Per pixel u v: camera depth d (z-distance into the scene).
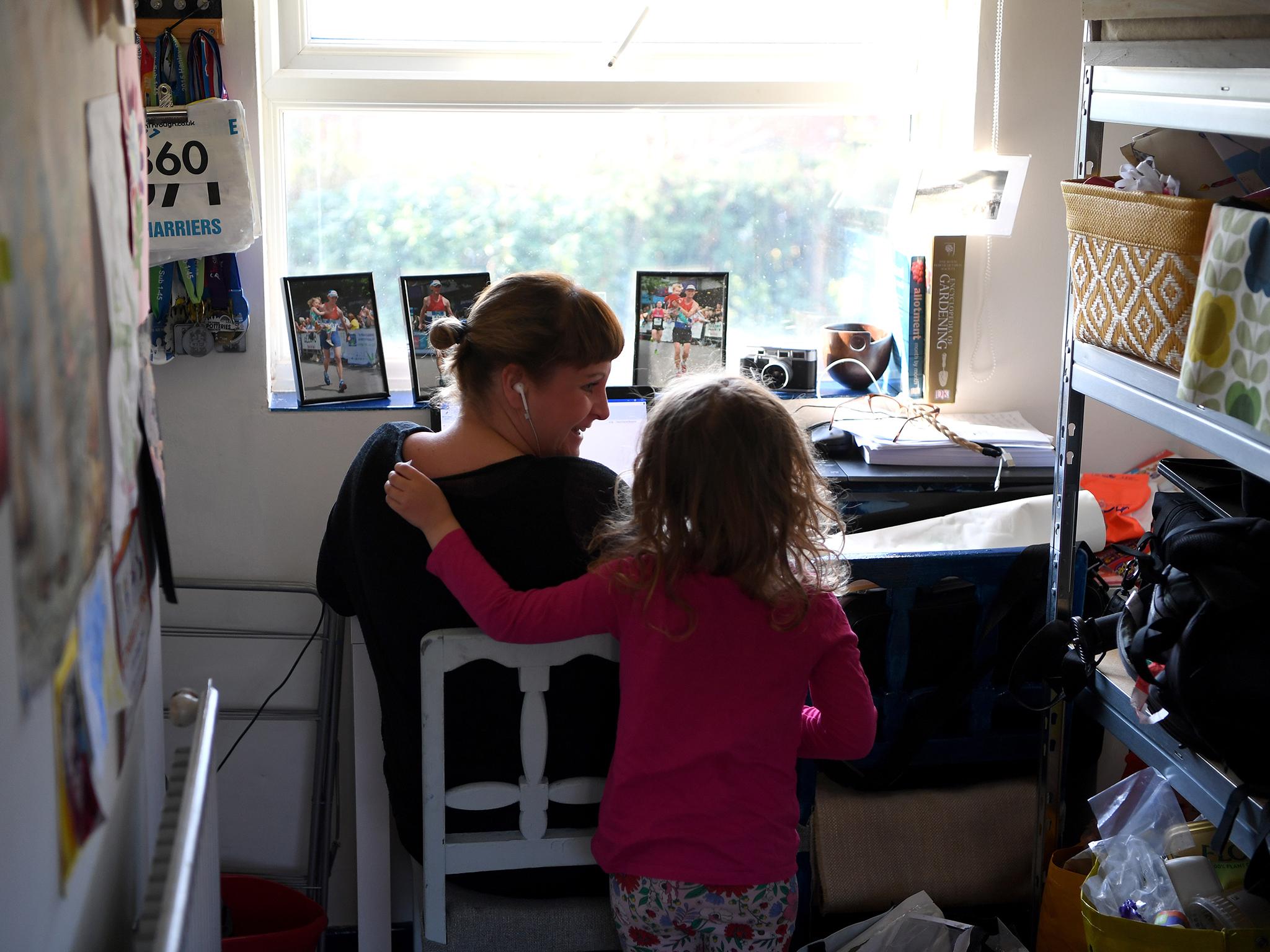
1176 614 1.32
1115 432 2.20
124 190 0.88
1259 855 1.25
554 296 1.35
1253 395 1.10
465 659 1.37
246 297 1.92
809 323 2.28
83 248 0.72
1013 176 2.03
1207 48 1.21
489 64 2.07
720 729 1.28
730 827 1.29
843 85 2.15
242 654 2.02
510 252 2.18
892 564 1.62
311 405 1.98
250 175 1.83
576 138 2.14
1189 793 1.37
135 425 0.92
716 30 2.14
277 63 2.01
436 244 2.15
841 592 1.40
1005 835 1.79
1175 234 1.24
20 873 0.59
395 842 2.01
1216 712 1.24
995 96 2.06
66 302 0.67
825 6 2.15
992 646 1.70
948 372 2.14
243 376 1.93
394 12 2.05
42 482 0.61
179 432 1.94
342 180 2.09
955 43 2.12
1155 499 1.52
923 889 1.77
